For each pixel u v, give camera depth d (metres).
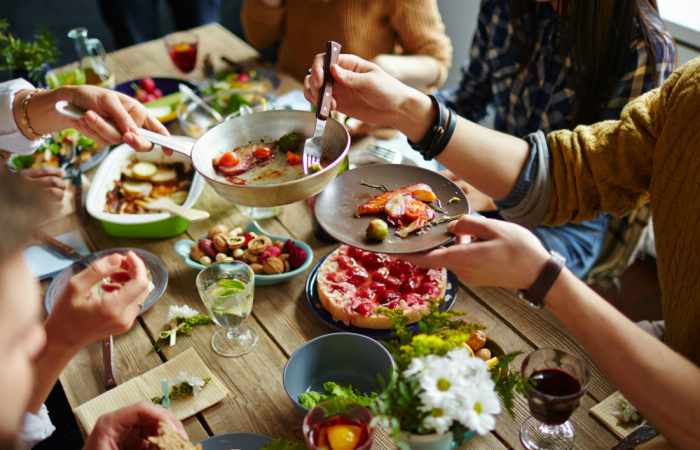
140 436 1.13
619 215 1.50
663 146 1.29
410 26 2.41
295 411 1.26
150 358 1.41
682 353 1.27
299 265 1.56
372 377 1.27
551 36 1.91
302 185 1.30
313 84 1.48
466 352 0.95
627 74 1.77
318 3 2.48
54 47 2.33
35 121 1.69
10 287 0.61
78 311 1.10
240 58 2.52
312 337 1.42
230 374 1.35
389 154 1.88
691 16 2.58
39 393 1.15
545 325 1.42
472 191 2.05
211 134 1.47
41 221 0.65
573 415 1.23
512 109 2.13
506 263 1.16
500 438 1.19
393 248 1.32
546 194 1.50
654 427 1.12
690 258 1.23
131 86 2.33
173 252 1.68
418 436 0.95
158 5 4.04
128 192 1.80
